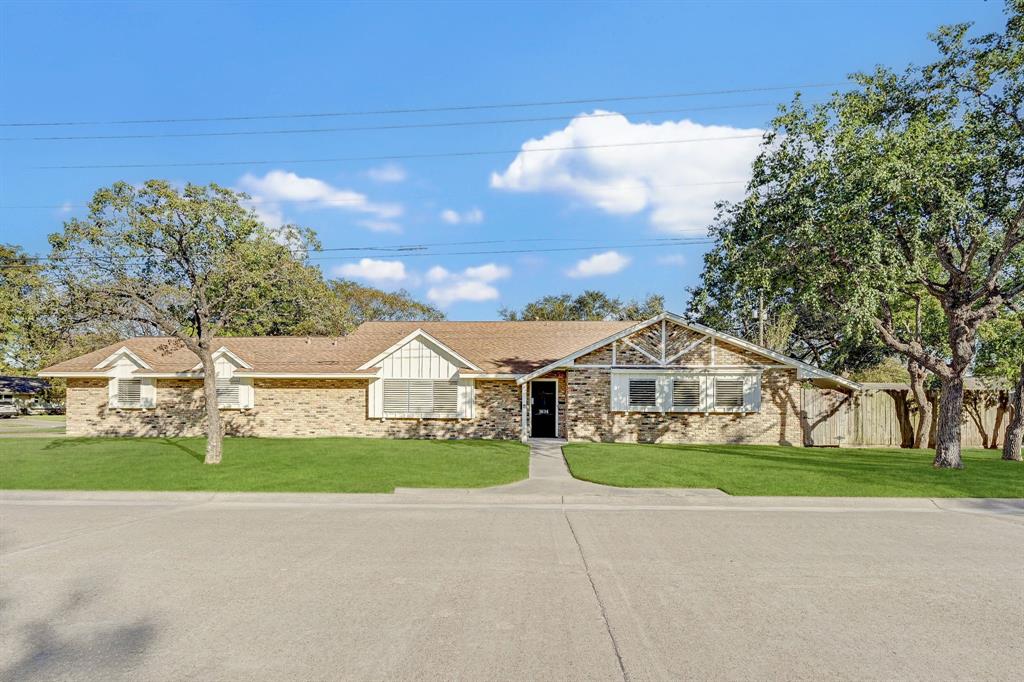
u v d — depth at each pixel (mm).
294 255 16938
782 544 8211
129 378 24266
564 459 16875
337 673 4348
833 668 4441
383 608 5680
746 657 4617
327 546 8039
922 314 20984
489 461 16328
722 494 12023
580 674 4320
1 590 6238
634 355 21984
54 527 9281
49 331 15102
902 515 10430
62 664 4523
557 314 50438
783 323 30156
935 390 21609
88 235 14312
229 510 10781
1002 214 15227
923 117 15352
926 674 4359
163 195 14828
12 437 23656
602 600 5902
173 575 6730
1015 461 17078
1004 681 4258
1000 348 18719
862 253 13617
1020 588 6355
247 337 26422
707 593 6121
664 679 4246
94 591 6188
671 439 21656
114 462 15930
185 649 4777
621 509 10930
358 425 23406
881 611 5633
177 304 16328
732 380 21734
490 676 4289
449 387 23172
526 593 6109
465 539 8477
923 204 14656
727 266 16891
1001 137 14859
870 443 21578
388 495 12070
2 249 33344
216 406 16031
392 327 27422
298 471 14438
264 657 4621
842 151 14289
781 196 15336
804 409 21703
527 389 21797
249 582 6477
